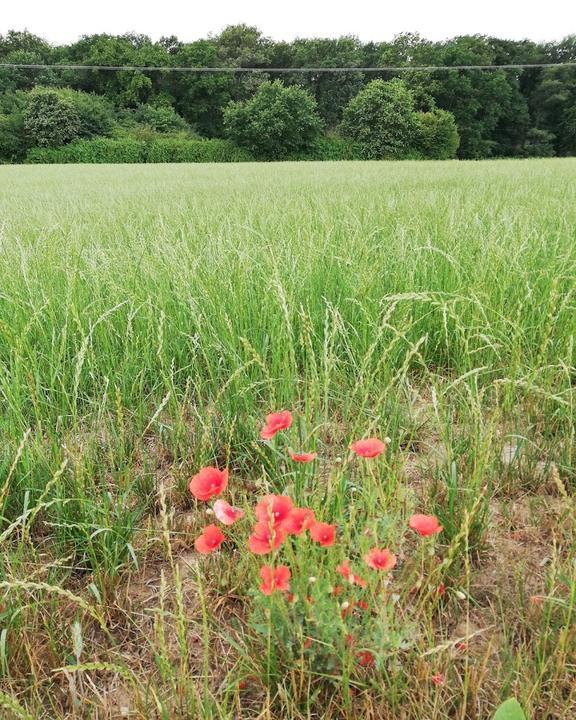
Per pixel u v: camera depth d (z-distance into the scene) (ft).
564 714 4.58
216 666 5.44
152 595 6.33
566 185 34.81
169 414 9.41
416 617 5.12
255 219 20.66
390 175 53.36
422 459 8.04
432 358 11.37
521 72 243.19
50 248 14.06
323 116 241.96
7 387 7.92
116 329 11.30
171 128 192.85
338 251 14.53
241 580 5.95
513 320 10.69
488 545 6.62
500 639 5.51
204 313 10.88
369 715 4.68
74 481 7.32
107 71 222.48
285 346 9.21
